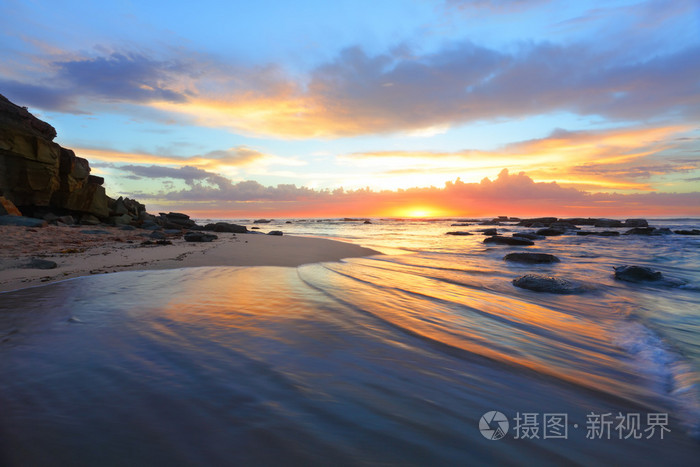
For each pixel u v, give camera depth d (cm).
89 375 273
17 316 443
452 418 234
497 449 203
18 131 2130
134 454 181
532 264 1167
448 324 470
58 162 2389
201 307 501
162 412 221
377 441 202
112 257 1031
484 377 307
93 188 2541
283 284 705
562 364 356
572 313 580
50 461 174
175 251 1240
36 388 249
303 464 180
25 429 199
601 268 1108
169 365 296
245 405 234
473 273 962
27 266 811
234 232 2908
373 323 451
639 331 487
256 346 350
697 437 231
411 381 288
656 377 336
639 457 207
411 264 1131
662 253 1612
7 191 2136
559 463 196
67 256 1010
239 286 670
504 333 447
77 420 210
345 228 4769
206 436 199
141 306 500
